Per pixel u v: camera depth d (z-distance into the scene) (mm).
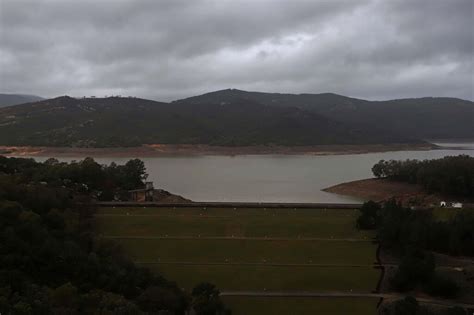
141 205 123125
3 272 56375
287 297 78062
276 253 95312
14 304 49156
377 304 76000
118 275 66750
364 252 96000
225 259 92875
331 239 102312
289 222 111250
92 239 85250
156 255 94125
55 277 62844
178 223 110188
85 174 142125
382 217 105625
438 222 102188
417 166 189625
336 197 180000
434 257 91375
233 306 74812
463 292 79750
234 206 123312
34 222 73750
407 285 81125
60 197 105125
